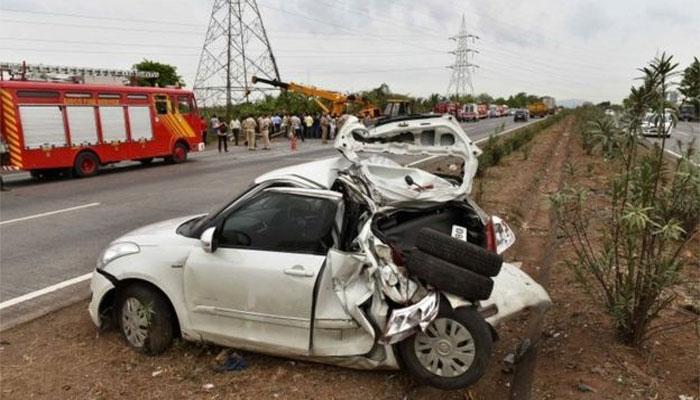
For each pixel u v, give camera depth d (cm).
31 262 753
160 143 2047
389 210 439
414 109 4553
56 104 1650
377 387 407
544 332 493
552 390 393
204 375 424
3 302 601
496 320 405
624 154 457
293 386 407
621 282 439
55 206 1180
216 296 429
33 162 1587
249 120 2822
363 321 393
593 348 446
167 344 457
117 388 408
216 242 429
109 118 1827
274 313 413
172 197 1276
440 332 388
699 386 386
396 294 387
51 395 401
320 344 410
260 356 452
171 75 6744
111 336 495
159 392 402
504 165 1670
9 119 1531
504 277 449
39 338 500
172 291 444
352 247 422
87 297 611
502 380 423
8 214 1100
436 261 383
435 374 392
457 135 463
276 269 410
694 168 408
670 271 409
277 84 3366
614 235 459
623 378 399
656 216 401
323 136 3272
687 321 483
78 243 852
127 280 460
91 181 1623
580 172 1464
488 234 446
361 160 475
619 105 458
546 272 652
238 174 1717
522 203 1075
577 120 4456
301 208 429
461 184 470
